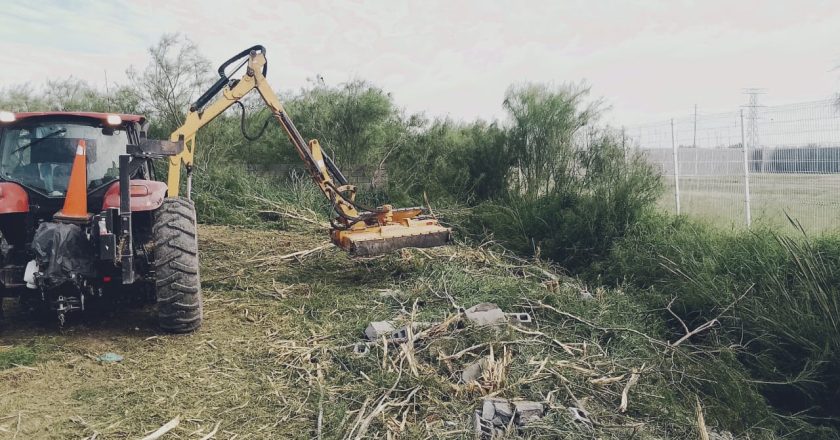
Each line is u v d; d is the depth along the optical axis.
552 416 3.01
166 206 4.12
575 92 7.76
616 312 4.57
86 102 11.48
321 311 4.74
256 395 3.27
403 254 6.34
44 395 3.19
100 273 4.09
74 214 3.96
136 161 4.02
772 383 3.65
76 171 3.96
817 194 5.94
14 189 4.01
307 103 10.96
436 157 10.05
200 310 4.18
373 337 4.00
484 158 8.54
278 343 4.01
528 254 6.55
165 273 4.01
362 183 10.79
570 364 3.63
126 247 3.83
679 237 5.73
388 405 3.12
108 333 4.17
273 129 10.88
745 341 4.22
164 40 10.71
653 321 4.61
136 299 4.75
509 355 3.64
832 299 3.91
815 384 3.65
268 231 8.45
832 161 5.76
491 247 6.79
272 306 4.88
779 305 4.19
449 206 8.10
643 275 5.46
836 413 3.51
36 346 3.85
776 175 6.44
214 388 3.33
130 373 3.50
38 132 4.32
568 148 7.70
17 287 3.93
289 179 10.73
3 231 4.19
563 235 6.35
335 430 2.88
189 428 2.89
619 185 6.59
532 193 7.71
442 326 3.97
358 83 10.70
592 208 6.52
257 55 5.30
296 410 3.11
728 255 5.14
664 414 3.17
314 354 3.84
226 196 9.52
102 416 2.98
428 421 3.03
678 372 3.67
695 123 7.61
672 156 8.03
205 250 6.95
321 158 5.60
